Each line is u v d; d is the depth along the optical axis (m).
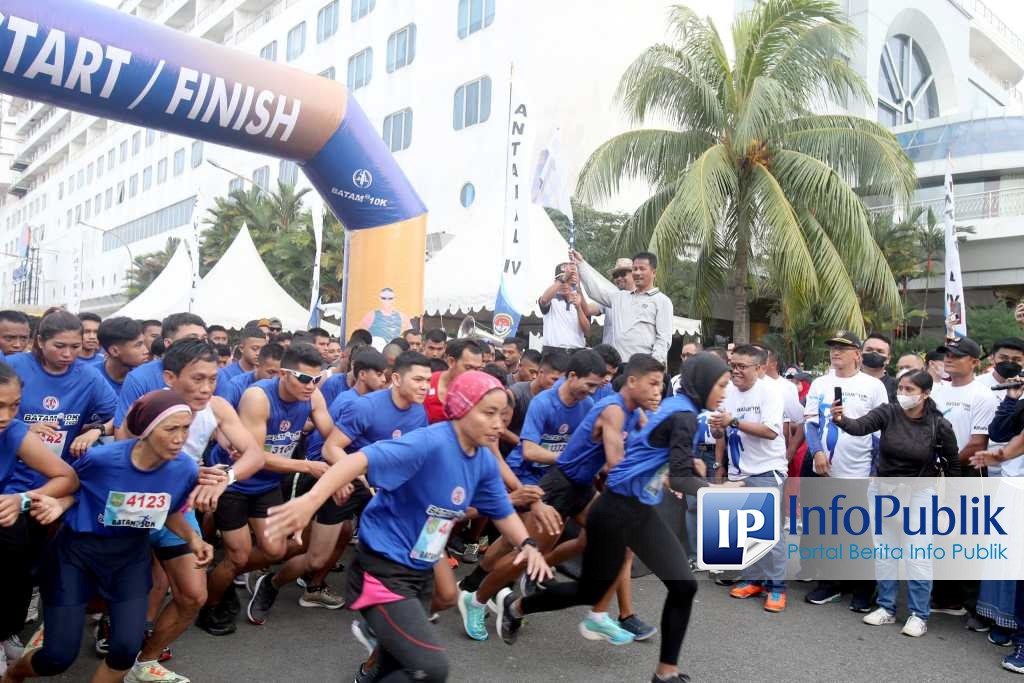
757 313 24.22
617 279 7.10
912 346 25.72
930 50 42.31
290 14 33.97
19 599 3.54
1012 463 4.69
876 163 14.14
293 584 5.50
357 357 4.84
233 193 29.17
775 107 13.35
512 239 7.77
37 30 5.70
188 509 3.40
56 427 4.17
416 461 2.98
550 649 4.41
